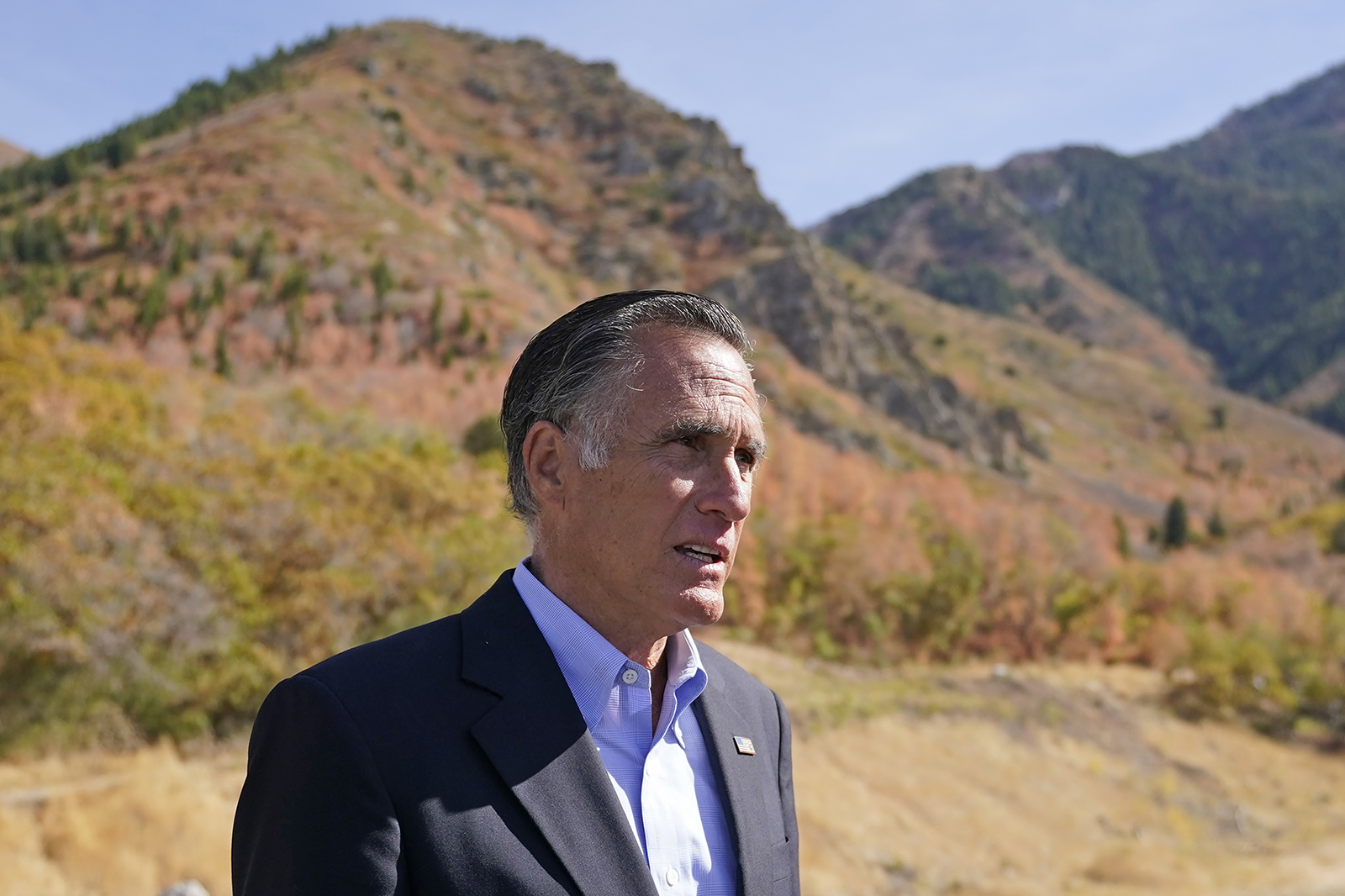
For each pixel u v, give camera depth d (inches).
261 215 3427.7
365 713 51.3
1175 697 1364.4
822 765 839.7
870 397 3996.1
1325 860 895.7
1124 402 6820.9
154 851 393.1
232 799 468.8
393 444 1288.1
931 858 755.4
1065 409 6309.1
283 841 49.3
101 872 370.3
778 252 4416.8
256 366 2341.3
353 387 2100.1
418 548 813.2
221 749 569.0
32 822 388.2
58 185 3929.6
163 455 811.4
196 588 637.3
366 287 3029.0
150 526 671.8
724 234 4621.1
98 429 808.9
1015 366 6855.3
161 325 2487.7
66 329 2331.4
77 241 3112.7
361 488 902.4
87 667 557.0
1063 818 918.4
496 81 6048.2
